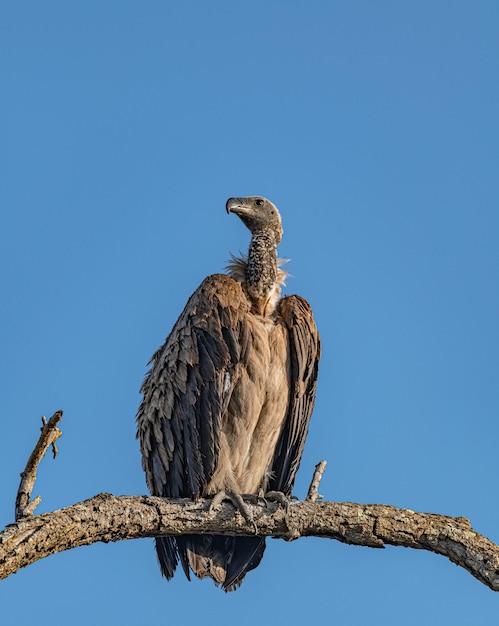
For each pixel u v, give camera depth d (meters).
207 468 12.48
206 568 12.61
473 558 10.95
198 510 11.35
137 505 10.86
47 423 9.55
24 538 9.48
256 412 12.88
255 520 11.55
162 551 12.95
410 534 11.18
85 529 10.21
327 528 11.34
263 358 12.89
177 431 12.83
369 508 11.40
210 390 12.66
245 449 12.90
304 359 13.23
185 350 12.84
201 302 12.98
